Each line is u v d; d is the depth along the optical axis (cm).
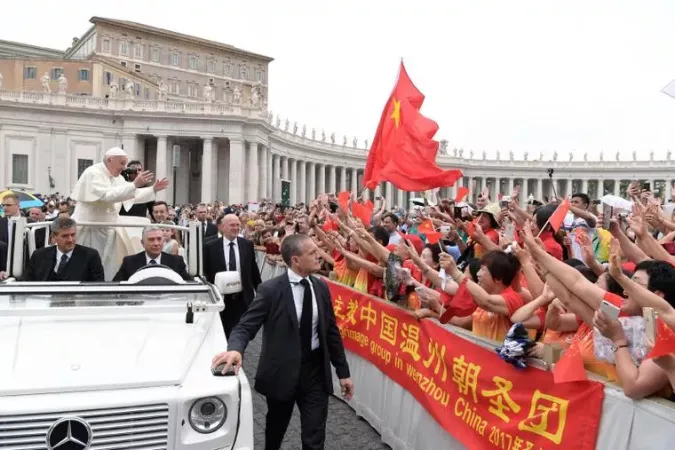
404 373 598
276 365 471
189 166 6756
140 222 734
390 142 841
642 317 351
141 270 575
